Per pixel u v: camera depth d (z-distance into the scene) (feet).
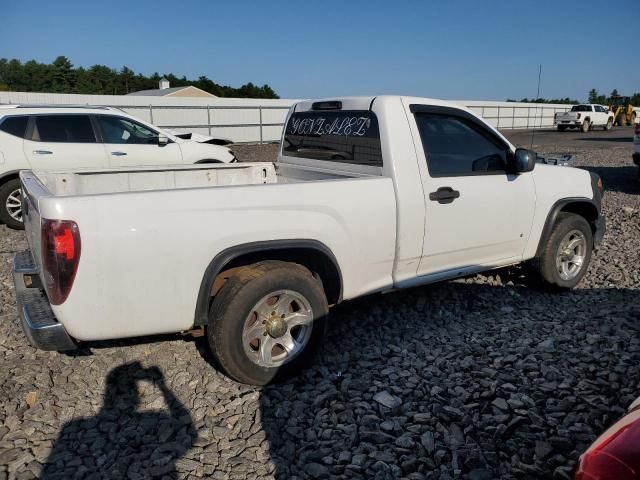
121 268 9.86
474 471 8.87
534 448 9.47
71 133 26.99
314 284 11.57
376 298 16.43
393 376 11.87
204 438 9.80
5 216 26.40
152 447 9.55
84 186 15.40
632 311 15.43
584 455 5.78
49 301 10.08
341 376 11.94
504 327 14.40
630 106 146.41
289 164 17.07
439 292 16.93
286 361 11.50
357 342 13.65
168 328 10.66
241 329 10.82
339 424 10.17
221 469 9.00
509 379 11.63
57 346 10.07
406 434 9.82
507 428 9.94
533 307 15.92
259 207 10.97
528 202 15.28
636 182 41.98
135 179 16.15
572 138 99.09
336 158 14.74
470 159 14.25
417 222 13.07
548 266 16.37
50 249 9.45
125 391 11.34
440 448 9.45
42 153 26.27
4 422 10.19
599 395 10.98
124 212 9.78
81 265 9.55
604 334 13.84
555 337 13.71
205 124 93.30
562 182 16.29
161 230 10.07
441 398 10.94
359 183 12.24
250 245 10.96
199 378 11.86
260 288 10.84
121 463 9.12
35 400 10.95
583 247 17.10
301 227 11.41
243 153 73.56
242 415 10.50
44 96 89.61
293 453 9.43
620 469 5.36
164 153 29.04
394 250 12.99
